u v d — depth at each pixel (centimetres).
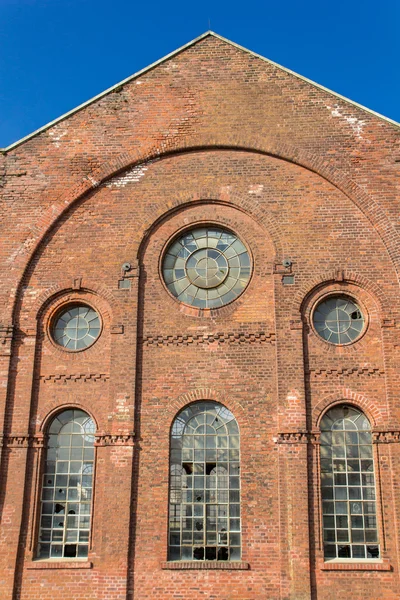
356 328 2009
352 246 2044
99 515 1883
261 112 2178
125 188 2153
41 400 1988
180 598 1795
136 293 2044
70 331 2070
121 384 1961
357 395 1923
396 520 1812
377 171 2091
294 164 2131
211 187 2133
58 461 1955
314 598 1767
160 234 2117
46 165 2170
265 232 2084
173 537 1866
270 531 1828
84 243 2111
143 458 1909
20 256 2095
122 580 1805
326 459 1897
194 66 2236
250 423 1916
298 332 1969
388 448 1877
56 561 1850
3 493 1900
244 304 2023
